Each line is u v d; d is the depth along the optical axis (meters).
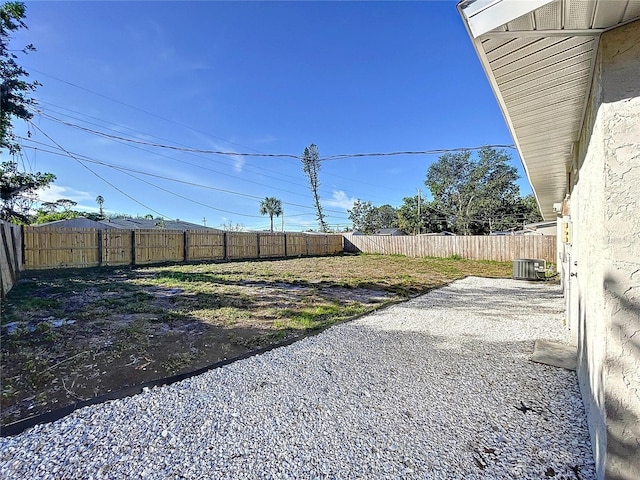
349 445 1.69
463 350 3.17
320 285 7.34
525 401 2.14
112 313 4.43
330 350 3.15
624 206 1.24
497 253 13.48
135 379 2.52
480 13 1.28
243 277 8.36
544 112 2.13
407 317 4.50
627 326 1.23
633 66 1.21
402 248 16.38
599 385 1.41
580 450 1.63
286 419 1.94
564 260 5.16
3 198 9.72
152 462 1.55
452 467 1.52
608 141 1.28
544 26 1.25
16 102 7.82
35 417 1.95
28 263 8.52
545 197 6.59
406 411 2.03
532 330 3.86
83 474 1.47
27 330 3.63
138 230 10.87
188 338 3.49
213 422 1.91
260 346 3.29
